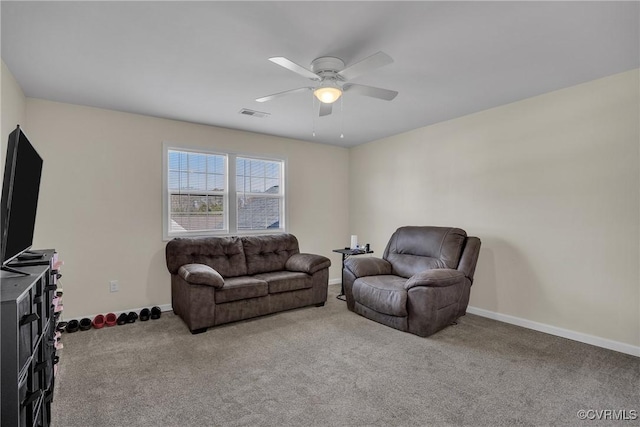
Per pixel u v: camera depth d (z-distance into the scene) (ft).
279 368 8.07
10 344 3.69
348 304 12.78
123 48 7.47
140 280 12.29
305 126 14.15
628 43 7.34
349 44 7.33
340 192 18.26
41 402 5.05
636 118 8.75
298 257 13.97
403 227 13.83
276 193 16.22
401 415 6.21
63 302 10.93
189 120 13.11
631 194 8.85
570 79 9.39
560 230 10.18
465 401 6.66
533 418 6.11
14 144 4.79
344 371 7.93
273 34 6.91
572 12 6.20
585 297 9.66
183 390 7.04
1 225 5.12
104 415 6.16
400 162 15.48
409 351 9.07
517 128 11.19
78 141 11.19
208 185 14.19
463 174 12.85
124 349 9.14
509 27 6.70
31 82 9.30
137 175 12.25
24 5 5.87
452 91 10.27
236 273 12.93
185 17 6.30
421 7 6.03
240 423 5.98
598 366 8.13
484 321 11.59
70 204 11.05
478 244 11.53
